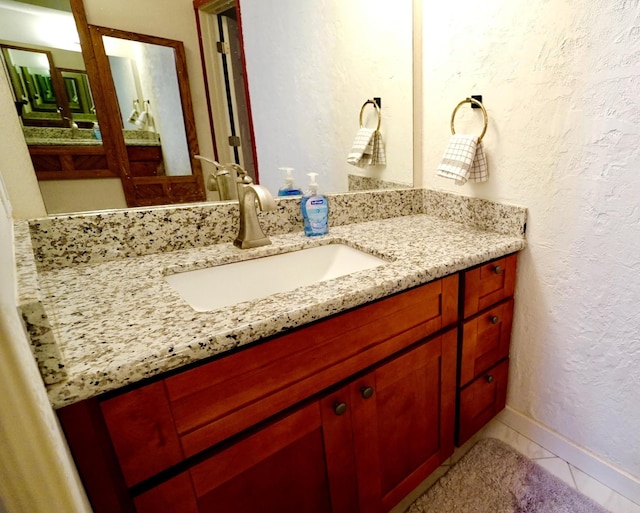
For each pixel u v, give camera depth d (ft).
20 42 2.50
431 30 3.97
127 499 1.74
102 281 2.54
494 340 3.76
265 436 2.14
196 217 3.29
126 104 2.93
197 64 3.22
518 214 3.55
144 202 3.12
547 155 3.25
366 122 4.23
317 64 3.83
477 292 3.32
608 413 3.40
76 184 2.82
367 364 2.57
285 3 3.58
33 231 2.66
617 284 3.05
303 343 2.18
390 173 4.45
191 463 1.91
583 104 2.92
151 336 1.77
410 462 3.24
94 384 1.48
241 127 3.52
